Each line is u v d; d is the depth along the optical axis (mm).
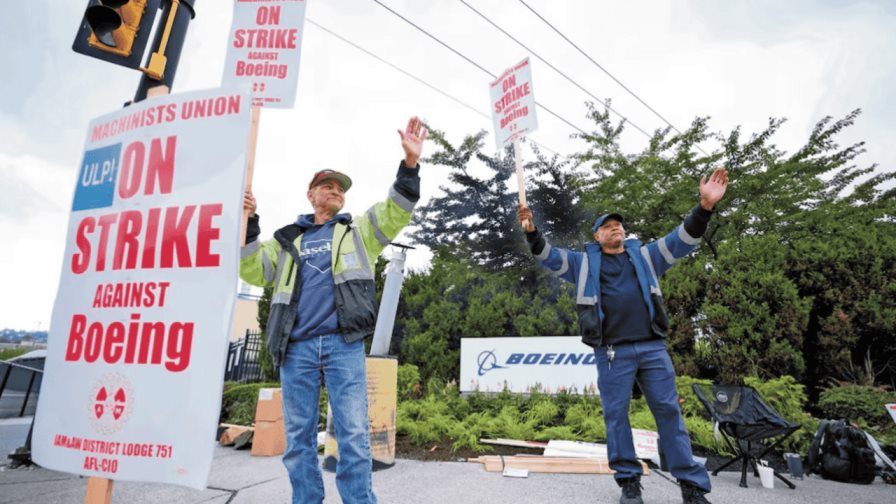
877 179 13406
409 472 3559
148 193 1519
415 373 6789
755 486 3148
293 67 2418
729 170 12086
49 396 1482
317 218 2402
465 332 7391
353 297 2051
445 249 14719
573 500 2779
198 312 1358
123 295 1459
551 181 14180
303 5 2504
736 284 5770
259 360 8203
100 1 2730
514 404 5773
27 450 3836
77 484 3168
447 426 4871
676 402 2646
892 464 3375
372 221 2213
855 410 4582
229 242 1381
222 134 1483
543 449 4340
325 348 2008
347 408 1958
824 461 3451
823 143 12883
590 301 2867
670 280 6375
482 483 3201
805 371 5758
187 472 1249
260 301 8234
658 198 11656
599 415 5082
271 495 2924
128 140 1608
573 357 5914
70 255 1597
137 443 1319
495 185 15039
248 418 5453
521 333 7184
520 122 3436
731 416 3371
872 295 5566
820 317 5785
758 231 10969
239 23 2523
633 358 2713
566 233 13641
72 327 1518
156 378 1350
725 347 5602
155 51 3068
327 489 3023
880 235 6121
